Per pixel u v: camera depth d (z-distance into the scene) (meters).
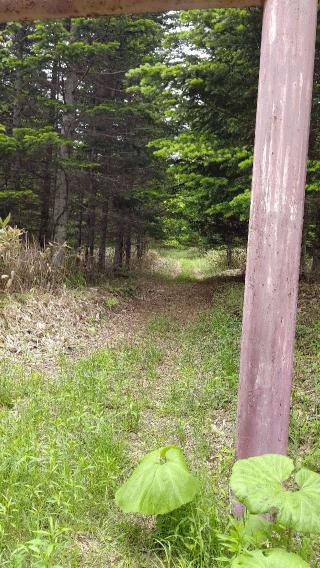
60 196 11.19
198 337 7.48
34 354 6.32
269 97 2.58
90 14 3.01
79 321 8.14
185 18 8.86
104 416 4.20
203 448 3.65
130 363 6.10
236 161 8.27
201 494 2.80
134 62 12.03
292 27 2.53
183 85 8.42
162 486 2.52
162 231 16.03
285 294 2.60
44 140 9.39
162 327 8.34
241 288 11.66
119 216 13.27
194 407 4.57
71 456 3.39
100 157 12.57
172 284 15.10
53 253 10.32
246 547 2.17
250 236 2.67
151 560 2.50
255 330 2.63
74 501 2.84
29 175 12.44
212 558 2.37
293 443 3.78
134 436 4.06
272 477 2.17
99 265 13.25
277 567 1.84
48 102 10.29
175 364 6.20
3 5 3.03
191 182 9.61
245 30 7.55
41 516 2.73
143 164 13.18
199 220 13.17
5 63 10.52
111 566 2.46
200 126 8.80
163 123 12.16
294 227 2.59
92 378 5.21
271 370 2.61
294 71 2.54
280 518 1.97
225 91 7.98
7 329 6.72
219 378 5.11
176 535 2.47
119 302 10.31
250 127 8.23
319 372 5.07
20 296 7.80
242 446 2.70
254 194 2.66
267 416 2.63
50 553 2.21
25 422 3.98
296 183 2.58
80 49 9.63
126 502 2.57
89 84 12.24
